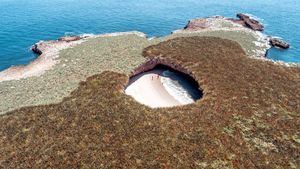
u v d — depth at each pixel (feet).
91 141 146.92
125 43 277.44
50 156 139.33
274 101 187.52
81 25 412.57
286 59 314.35
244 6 551.18
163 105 205.26
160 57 248.32
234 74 217.77
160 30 405.59
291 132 162.09
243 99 187.52
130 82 229.25
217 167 135.54
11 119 167.32
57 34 374.02
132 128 154.92
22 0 545.44
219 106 179.42
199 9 521.65
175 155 139.74
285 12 515.91
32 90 201.46
